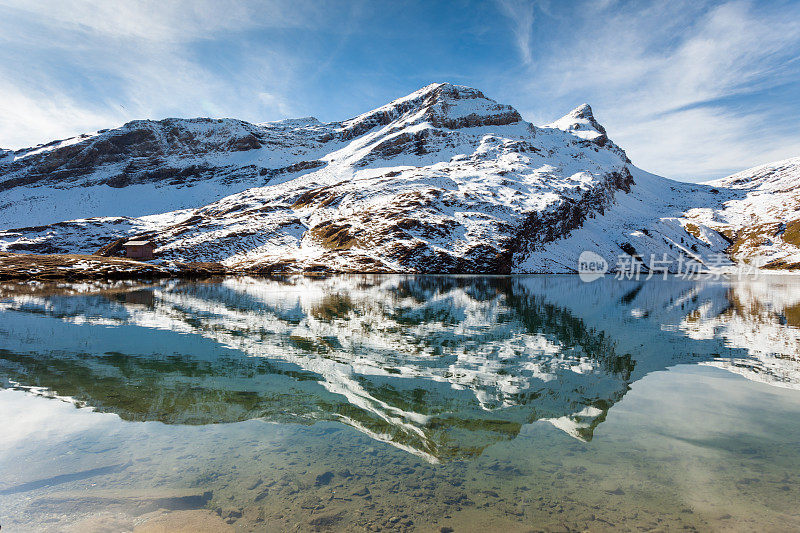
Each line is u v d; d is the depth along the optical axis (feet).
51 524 19.99
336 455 27.91
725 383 45.52
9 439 29.63
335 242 444.14
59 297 133.18
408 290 178.19
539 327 83.82
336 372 48.70
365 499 22.74
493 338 71.15
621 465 26.53
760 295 171.53
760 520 20.68
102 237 542.16
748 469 25.93
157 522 20.29
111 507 21.47
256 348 60.75
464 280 269.23
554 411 36.63
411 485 24.25
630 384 44.98
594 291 189.98
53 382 43.62
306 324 82.64
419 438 30.81
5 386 42.04
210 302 121.60
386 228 444.55
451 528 19.99
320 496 22.89
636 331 80.23
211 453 27.96
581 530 19.83
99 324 80.74
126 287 184.03
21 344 62.13
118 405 37.11
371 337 70.18
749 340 71.51
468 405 37.96
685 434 31.40
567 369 51.13
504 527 20.12
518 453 28.40
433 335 72.95
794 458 27.40
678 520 20.75
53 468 25.53
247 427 32.65
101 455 27.35
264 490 23.41
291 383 44.06
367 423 33.68
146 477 24.62
